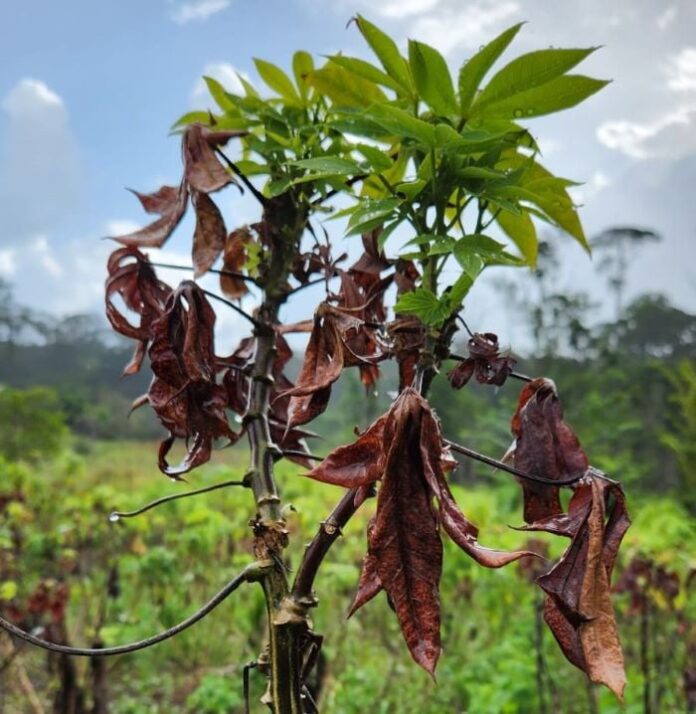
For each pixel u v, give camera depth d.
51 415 11.70
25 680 4.55
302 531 5.16
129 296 1.33
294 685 1.01
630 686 4.34
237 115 1.46
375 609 5.39
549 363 20.47
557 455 1.10
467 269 0.99
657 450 16.69
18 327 34.91
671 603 3.74
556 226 1.34
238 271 1.49
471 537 0.92
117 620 5.71
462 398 16.11
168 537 5.97
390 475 0.92
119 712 4.97
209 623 5.73
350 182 1.31
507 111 1.13
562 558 1.01
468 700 4.57
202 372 1.16
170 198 1.31
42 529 6.39
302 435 1.39
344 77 1.37
